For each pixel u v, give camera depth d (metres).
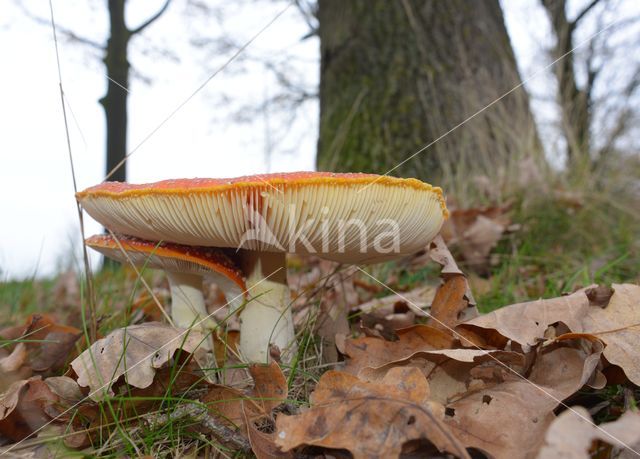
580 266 0.28
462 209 0.35
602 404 0.13
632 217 0.38
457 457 0.11
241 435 0.13
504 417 0.12
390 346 0.17
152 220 0.16
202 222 0.15
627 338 0.14
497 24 0.50
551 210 0.36
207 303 0.33
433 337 0.16
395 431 0.11
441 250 0.19
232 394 0.14
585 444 0.09
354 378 0.12
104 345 0.14
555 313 0.15
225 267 0.18
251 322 0.18
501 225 0.33
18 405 0.13
